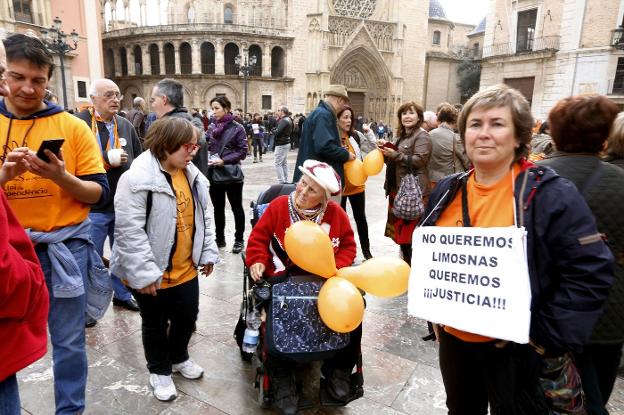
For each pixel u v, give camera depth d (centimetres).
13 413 139
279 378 245
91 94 375
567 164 191
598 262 138
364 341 343
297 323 229
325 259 230
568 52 2422
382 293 230
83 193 213
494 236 150
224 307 396
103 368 295
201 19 3844
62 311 218
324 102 423
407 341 345
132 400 262
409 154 424
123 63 3862
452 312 160
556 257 145
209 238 280
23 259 135
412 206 416
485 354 163
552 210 144
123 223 240
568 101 195
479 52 5006
